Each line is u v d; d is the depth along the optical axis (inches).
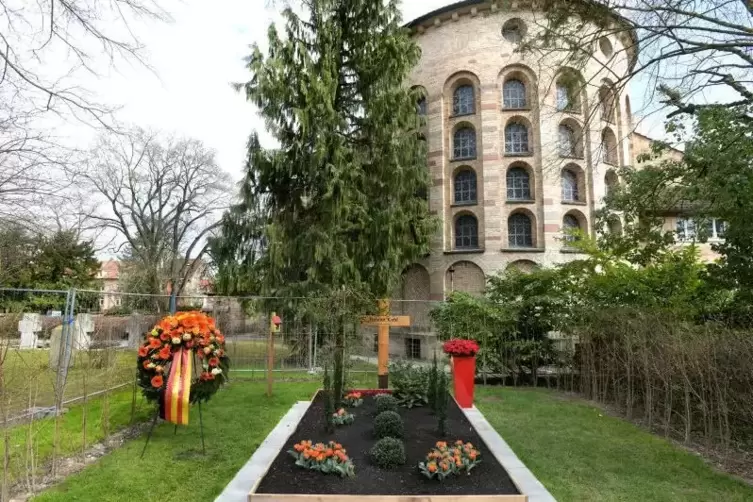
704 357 285.6
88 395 371.2
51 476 218.5
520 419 343.3
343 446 224.5
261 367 557.3
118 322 467.8
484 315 522.3
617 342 395.5
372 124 642.8
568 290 521.3
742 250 348.8
